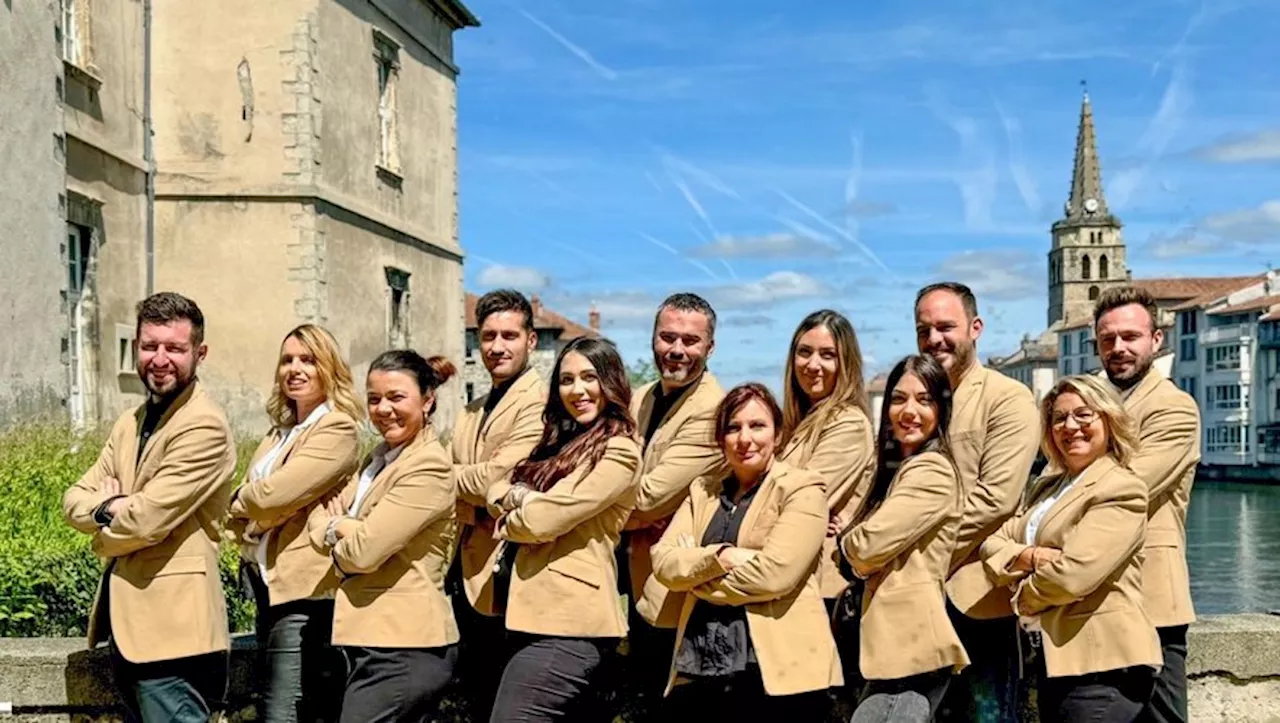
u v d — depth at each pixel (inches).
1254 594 1020.5
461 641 208.5
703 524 183.8
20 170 497.7
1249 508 2281.0
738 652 173.9
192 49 721.6
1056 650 178.2
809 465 190.1
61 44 537.0
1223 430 3447.3
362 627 178.9
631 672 210.1
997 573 179.6
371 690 178.5
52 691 203.5
